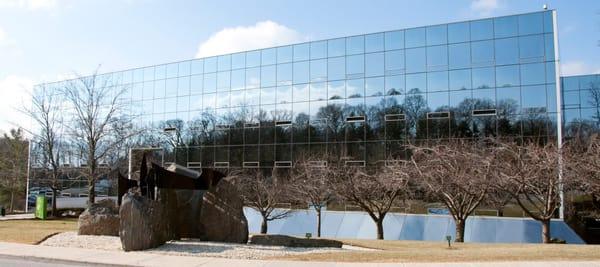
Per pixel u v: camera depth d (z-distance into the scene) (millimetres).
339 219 33156
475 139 30547
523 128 29688
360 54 35844
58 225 25656
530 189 21391
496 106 30641
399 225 30625
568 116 38312
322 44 37531
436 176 22156
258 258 13633
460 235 22219
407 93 33688
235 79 41844
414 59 33719
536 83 29734
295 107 38312
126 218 15102
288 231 34062
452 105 32031
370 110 34938
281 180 34375
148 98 47094
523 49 30328
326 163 33656
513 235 27219
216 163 41938
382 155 33938
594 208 27500
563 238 26062
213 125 42594
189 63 44812
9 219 33094
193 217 18156
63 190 50219
